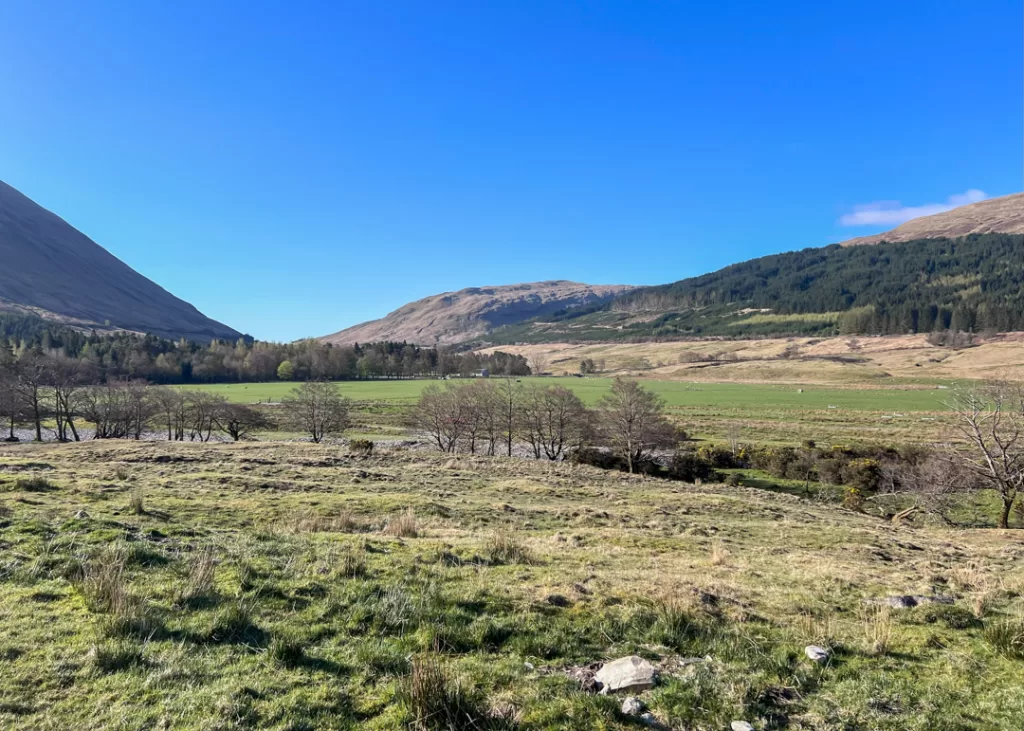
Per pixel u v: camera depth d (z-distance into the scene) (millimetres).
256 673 5113
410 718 4504
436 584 7824
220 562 8312
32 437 64188
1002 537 19859
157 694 4637
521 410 59969
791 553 13797
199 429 61250
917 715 4938
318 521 13492
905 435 58438
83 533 9062
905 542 16953
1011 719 4910
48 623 5766
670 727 4668
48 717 4223
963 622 7461
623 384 54031
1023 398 34906
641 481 34000
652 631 6590
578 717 4648
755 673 5676
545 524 17453
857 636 6859
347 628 6238
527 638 6184
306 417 62438
